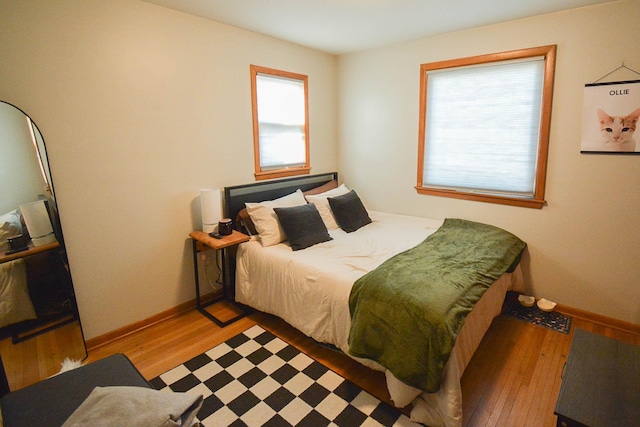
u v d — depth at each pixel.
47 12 2.10
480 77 3.11
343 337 2.19
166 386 2.09
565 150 2.76
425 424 1.79
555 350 2.43
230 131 3.16
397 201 3.90
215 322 2.84
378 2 2.47
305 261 2.53
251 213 3.05
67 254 2.33
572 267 2.86
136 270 2.70
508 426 1.80
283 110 3.60
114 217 2.53
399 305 1.86
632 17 2.38
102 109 2.38
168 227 2.85
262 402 1.96
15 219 2.09
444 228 3.21
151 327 2.79
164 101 2.69
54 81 2.16
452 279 2.09
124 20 2.41
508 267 2.56
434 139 3.50
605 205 2.65
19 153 2.07
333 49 3.81
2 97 2.00
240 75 3.16
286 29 3.12
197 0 2.46
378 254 2.65
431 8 2.60
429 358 1.69
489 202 3.22
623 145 2.52
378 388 2.07
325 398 1.99
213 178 3.09
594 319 2.80
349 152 4.22
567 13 2.61
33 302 2.17
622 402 1.33
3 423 1.30
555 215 2.88
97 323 2.53
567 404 1.33
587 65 2.59
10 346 2.07
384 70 3.72
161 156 2.73
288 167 3.76
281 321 2.87
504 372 2.21
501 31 2.92
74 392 1.45
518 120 2.97
